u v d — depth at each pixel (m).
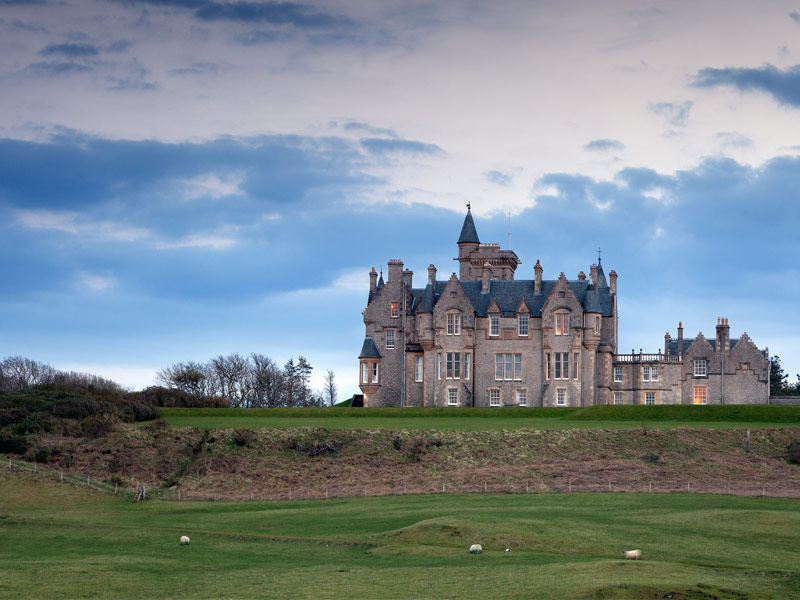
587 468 85.44
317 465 91.75
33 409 106.62
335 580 48.66
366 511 71.25
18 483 84.56
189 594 45.94
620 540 56.94
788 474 83.44
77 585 47.59
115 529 65.69
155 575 50.19
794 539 57.47
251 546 58.62
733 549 54.91
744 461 87.94
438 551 55.25
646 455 89.62
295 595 45.50
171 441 98.06
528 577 47.81
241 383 184.62
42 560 54.62
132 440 98.19
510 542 56.75
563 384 128.62
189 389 177.12
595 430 97.56
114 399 114.00
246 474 89.75
